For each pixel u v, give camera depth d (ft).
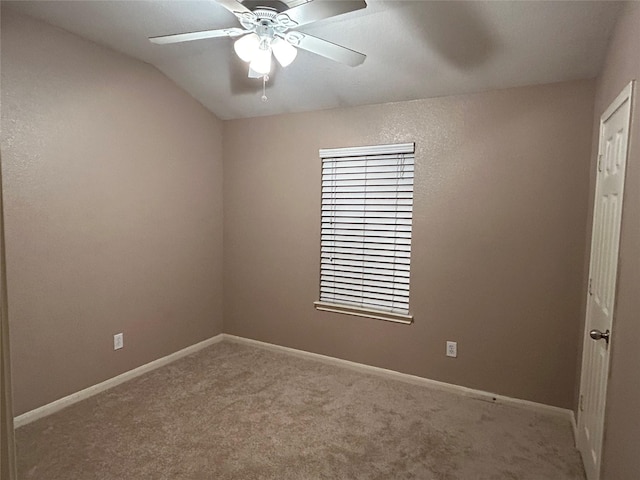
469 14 7.16
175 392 9.92
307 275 12.05
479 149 9.43
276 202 12.41
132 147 10.32
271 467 7.18
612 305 5.86
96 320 9.70
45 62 8.36
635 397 4.65
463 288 9.85
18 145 8.00
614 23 6.70
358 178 11.10
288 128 12.00
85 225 9.33
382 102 10.47
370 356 11.21
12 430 2.06
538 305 9.06
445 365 10.18
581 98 8.38
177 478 6.86
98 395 9.67
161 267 11.35
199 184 12.45
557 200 8.73
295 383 10.53
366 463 7.33
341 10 5.70
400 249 10.69
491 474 7.07
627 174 5.54
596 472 6.31
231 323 13.53
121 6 7.65
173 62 10.32
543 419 8.87
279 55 6.61
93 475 6.87
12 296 8.07
